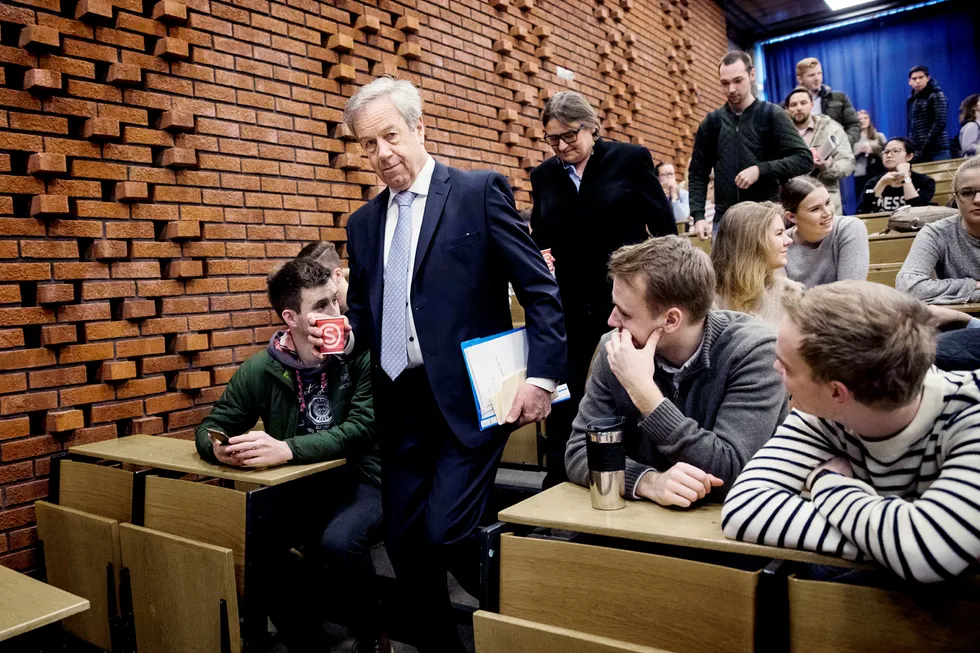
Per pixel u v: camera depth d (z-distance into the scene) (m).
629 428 1.72
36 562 2.71
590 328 3.07
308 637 2.36
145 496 2.34
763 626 1.22
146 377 3.08
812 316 1.14
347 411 2.42
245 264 3.42
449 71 4.70
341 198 3.89
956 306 2.81
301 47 3.73
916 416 1.16
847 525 1.15
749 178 3.92
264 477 2.06
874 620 1.13
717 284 2.40
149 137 3.11
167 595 2.15
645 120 7.09
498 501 3.00
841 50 10.80
